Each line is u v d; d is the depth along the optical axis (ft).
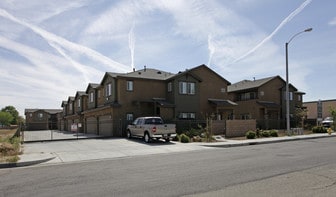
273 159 39.09
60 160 44.65
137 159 43.78
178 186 24.72
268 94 140.46
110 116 99.45
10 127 214.07
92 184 26.45
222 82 121.70
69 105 180.55
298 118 129.39
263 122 124.98
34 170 35.86
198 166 34.78
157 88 106.01
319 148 52.80
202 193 22.29
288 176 27.58
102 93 117.19
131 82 100.73
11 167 39.17
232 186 24.20
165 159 42.45
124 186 25.32
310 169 30.94
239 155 44.57
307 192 21.84
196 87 108.68
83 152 53.52
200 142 71.92
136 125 78.59
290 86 147.02
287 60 90.53
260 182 25.36
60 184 26.89
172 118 100.63
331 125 123.44
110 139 81.51
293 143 66.69
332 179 25.90
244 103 144.66
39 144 69.62
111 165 38.06
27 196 22.85
